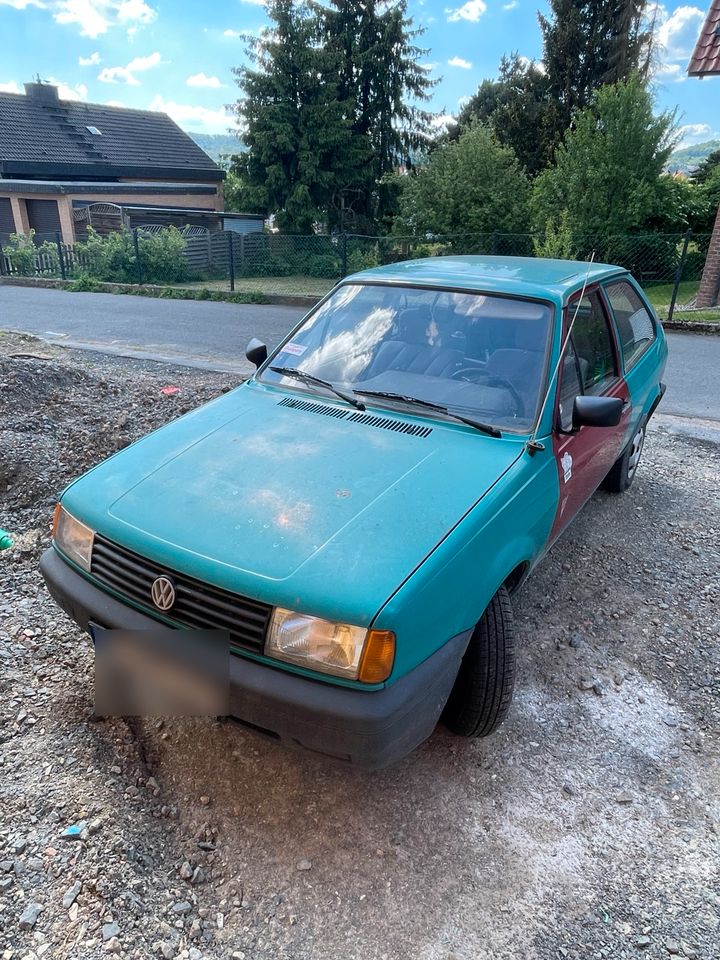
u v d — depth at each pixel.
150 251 21.27
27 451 5.36
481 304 3.48
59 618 3.53
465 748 2.91
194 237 22.47
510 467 2.81
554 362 3.22
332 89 27.27
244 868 2.34
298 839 2.46
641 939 2.17
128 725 2.89
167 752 2.81
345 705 2.10
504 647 2.71
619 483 5.30
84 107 31.17
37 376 6.93
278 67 26.84
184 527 2.46
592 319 3.88
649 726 3.09
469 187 19.94
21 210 24.75
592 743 2.98
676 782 2.80
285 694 2.16
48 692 3.00
